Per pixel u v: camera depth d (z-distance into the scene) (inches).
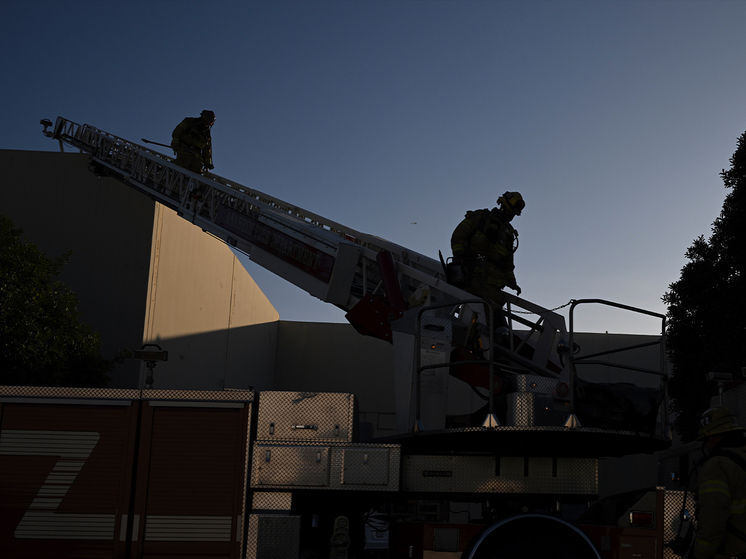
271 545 160.6
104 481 162.4
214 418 166.2
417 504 191.5
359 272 274.1
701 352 478.6
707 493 123.9
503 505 177.6
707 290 490.6
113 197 588.4
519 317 233.1
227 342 737.6
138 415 166.1
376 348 890.7
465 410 563.8
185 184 437.4
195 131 467.8
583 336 787.4
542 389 165.6
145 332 561.9
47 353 379.2
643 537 165.3
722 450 128.3
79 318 565.3
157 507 161.0
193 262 658.8
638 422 157.2
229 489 162.2
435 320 188.9
